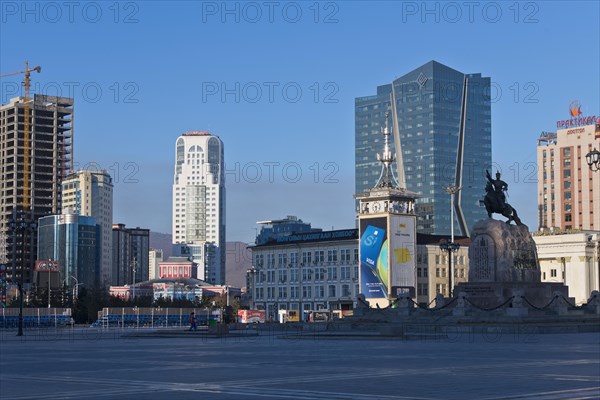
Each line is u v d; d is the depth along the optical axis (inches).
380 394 1205.1
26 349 2615.7
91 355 2228.1
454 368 1633.9
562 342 2637.8
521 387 1280.8
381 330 3041.3
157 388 1307.8
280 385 1342.3
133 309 6437.0
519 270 3986.2
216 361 1919.3
